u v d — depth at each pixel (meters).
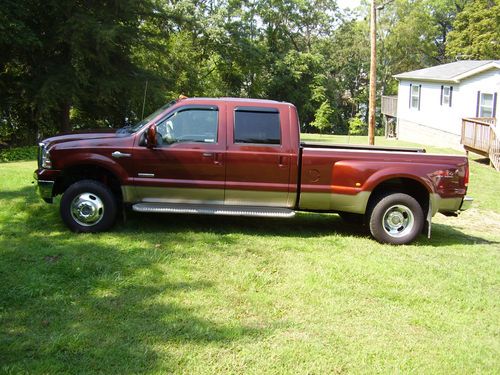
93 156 6.57
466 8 44.59
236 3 41.34
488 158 19.97
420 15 49.41
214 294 4.84
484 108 22.70
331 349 3.93
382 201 6.89
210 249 6.14
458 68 26.12
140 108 23.30
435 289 5.32
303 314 4.54
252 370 3.59
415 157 6.96
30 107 21.20
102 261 5.47
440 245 7.25
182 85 32.38
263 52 41.09
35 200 7.79
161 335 3.98
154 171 6.67
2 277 4.95
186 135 6.73
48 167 6.57
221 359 3.70
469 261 6.43
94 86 21.78
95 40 20.72
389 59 51.28
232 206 6.81
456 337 4.27
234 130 6.73
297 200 6.88
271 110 6.78
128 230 6.73
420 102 28.81
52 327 4.05
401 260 6.24
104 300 4.57
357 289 5.19
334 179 6.84
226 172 6.72
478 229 9.02
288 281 5.29
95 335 3.94
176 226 7.07
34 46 19.75
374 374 3.63
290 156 6.75
